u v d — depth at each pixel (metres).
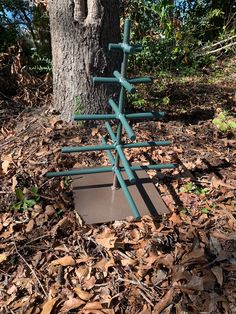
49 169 2.78
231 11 5.89
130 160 2.97
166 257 2.16
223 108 3.96
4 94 3.84
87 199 2.58
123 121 2.25
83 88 3.17
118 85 3.30
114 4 3.02
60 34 3.04
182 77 4.77
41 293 1.99
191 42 5.02
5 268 2.11
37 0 4.52
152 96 4.10
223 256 2.19
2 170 2.76
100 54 3.07
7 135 3.26
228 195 2.66
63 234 2.32
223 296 1.99
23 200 2.48
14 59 3.88
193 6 5.54
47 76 3.97
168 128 3.48
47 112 3.49
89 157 2.96
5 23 4.48
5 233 2.30
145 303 1.95
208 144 3.28
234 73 5.14
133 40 4.73
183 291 2.00
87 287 2.02
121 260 2.17
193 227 2.38
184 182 2.79
